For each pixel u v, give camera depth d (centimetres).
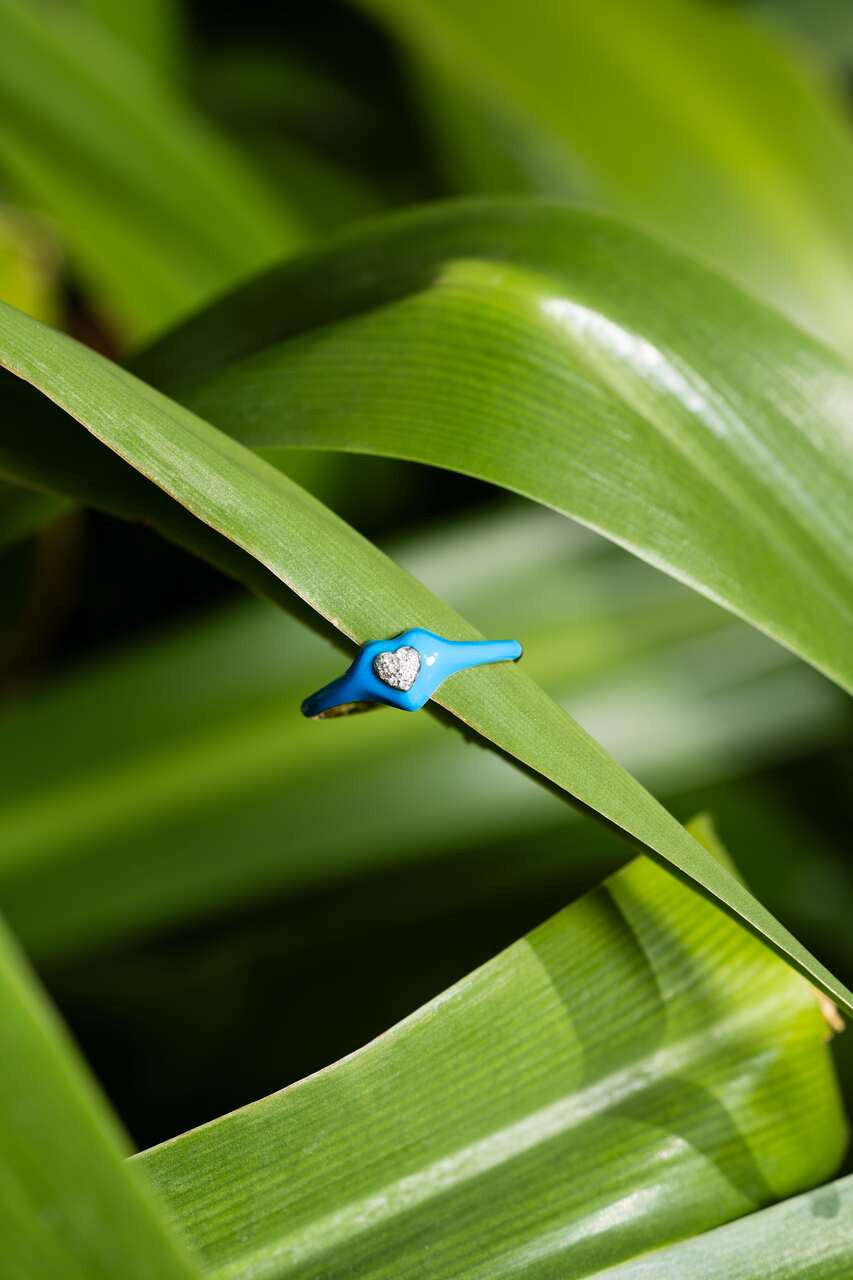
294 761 40
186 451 27
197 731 40
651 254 32
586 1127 29
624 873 30
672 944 30
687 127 54
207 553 30
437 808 40
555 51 54
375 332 32
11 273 45
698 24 56
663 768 43
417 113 64
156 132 51
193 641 41
